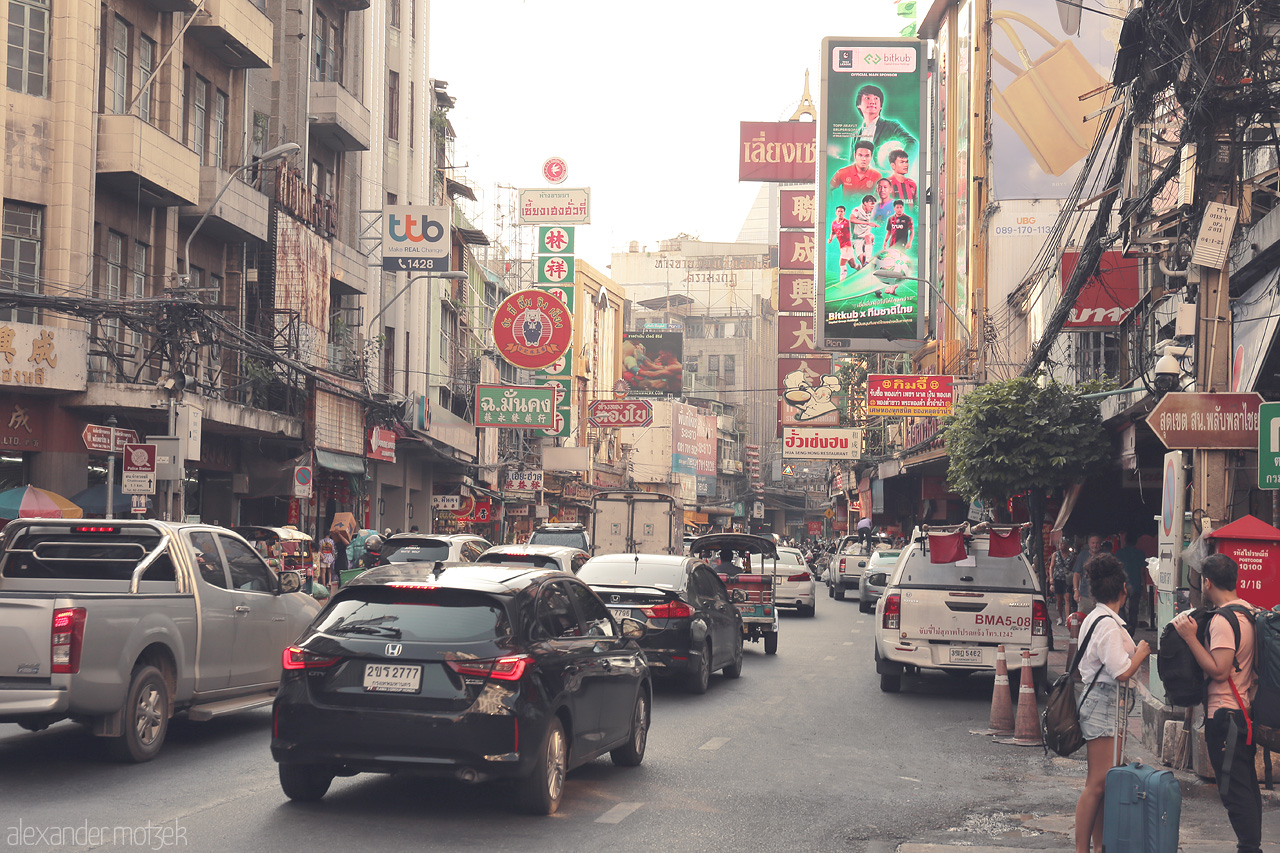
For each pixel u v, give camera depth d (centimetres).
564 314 4275
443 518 4644
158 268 2520
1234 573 676
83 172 2208
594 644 887
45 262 2166
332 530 2519
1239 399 1087
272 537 2231
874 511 5453
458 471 4788
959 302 4312
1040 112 3956
